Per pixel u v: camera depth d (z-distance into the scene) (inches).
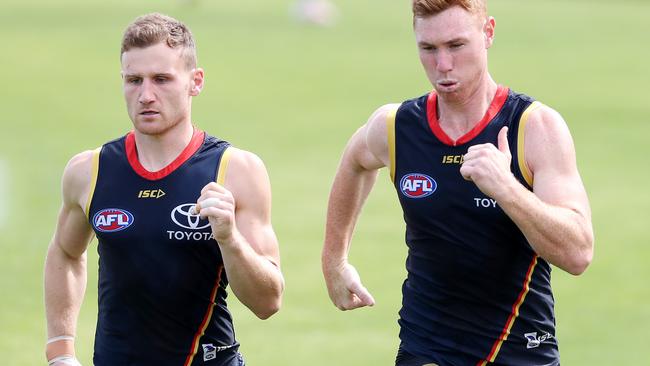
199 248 671.8
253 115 3002.0
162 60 661.9
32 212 1908.2
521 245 686.5
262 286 660.1
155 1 5772.6
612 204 2042.3
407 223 716.7
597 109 3139.8
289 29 4894.2
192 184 677.3
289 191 2121.1
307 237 1784.0
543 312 705.6
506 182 623.2
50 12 5177.2
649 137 2726.4
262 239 678.5
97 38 4355.3
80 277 736.3
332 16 5359.3
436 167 693.3
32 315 1366.9
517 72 3826.3
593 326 1363.2
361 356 1228.5
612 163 2418.8
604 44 4643.2
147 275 675.4
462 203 684.1
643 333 1333.7
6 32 4500.5
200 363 690.2
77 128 2738.7
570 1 6427.2
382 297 1473.9
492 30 686.5
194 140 688.4
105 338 693.9
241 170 683.4
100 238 684.7
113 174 686.5
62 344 727.7
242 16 5270.7
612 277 1592.0
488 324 699.4
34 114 2923.2
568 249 642.2
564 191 660.7
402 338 733.9
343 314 1403.8
